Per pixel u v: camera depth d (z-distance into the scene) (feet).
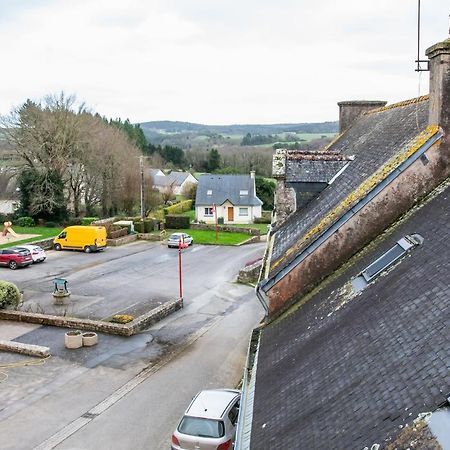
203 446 41.75
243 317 87.10
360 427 19.77
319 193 56.54
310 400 24.71
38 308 87.81
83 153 190.90
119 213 205.77
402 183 39.29
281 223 56.29
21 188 184.34
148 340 75.25
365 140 62.08
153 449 47.09
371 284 32.48
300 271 39.86
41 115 183.52
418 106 52.42
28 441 48.21
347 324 29.55
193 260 132.98
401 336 24.16
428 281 26.89
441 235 30.58
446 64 38.58
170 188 270.46
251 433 25.59
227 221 228.43
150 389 59.31
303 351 30.63
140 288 103.60
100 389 59.11
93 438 48.88
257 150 397.60
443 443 16.05
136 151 223.51
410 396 19.38
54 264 125.18
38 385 59.77
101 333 77.15
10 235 159.74
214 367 65.92
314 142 452.35
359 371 24.00
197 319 85.66
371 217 39.47
